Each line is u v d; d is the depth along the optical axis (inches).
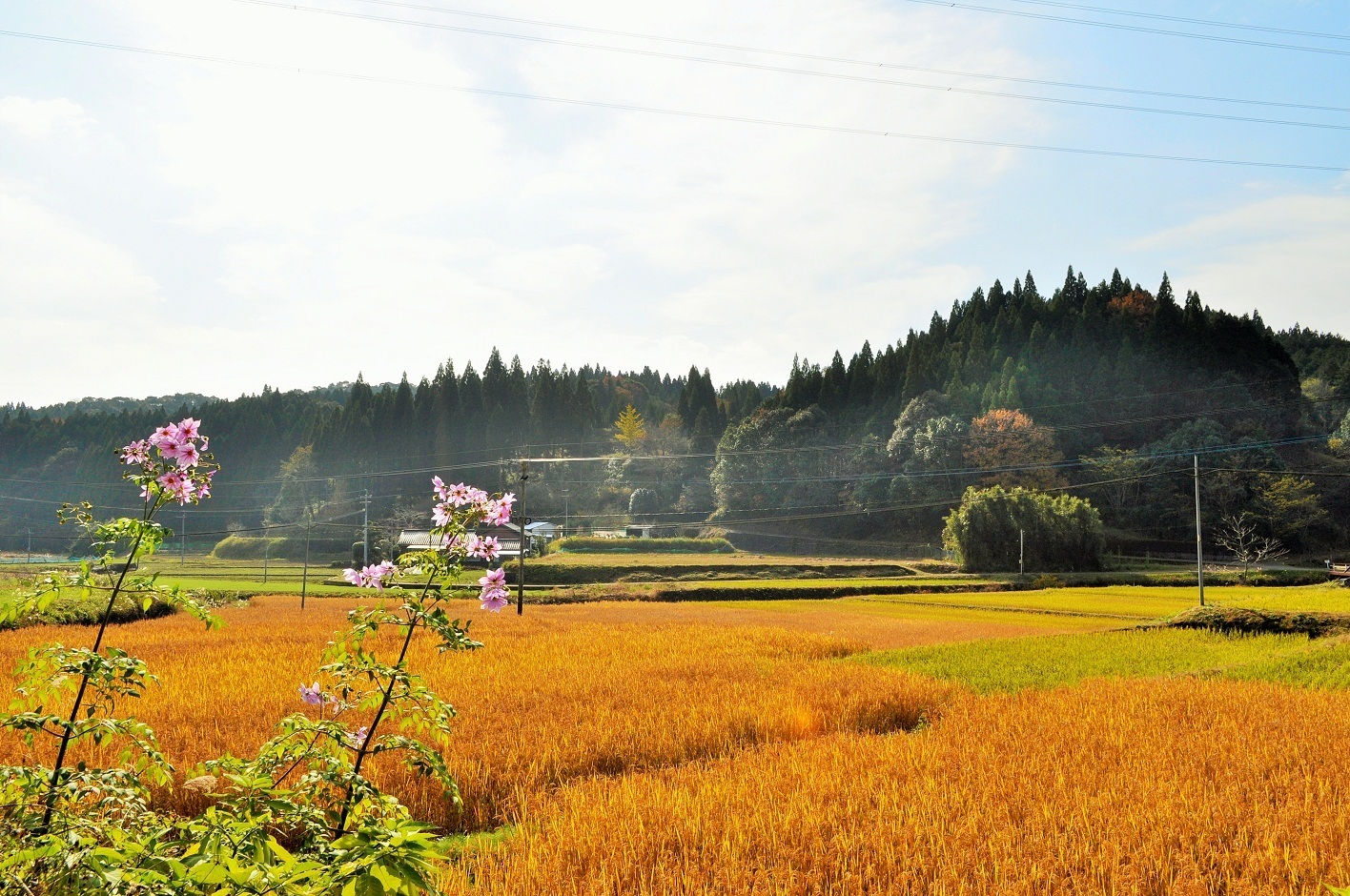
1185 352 4813.0
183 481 198.2
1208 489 3560.5
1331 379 4977.9
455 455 5964.6
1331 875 311.3
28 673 173.2
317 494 5506.9
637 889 311.1
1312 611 1371.8
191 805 412.8
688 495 4928.6
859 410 5487.2
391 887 145.0
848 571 3021.7
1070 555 3034.0
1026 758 496.1
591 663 959.6
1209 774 471.2
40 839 144.1
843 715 684.1
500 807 447.5
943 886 303.0
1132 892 301.9
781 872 318.3
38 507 5093.5
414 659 970.7
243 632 1290.6
